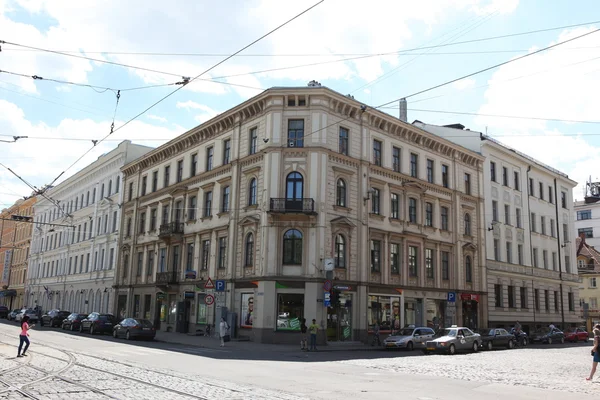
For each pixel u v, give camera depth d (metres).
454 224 42.56
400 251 37.59
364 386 13.98
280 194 32.69
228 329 33.62
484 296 43.97
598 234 82.25
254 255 33.31
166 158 46.06
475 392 13.53
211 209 38.78
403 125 38.75
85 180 63.25
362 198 35.00
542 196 55.53
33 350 22.23
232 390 12.51
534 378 17.14
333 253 32.66
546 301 52.72
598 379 17.28
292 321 31.47
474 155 45.38
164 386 12.91
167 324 41.97
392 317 36.09
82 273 59.22
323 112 33.41
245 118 36.47
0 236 95.44
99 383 13.19
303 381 14.70
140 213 49.09
